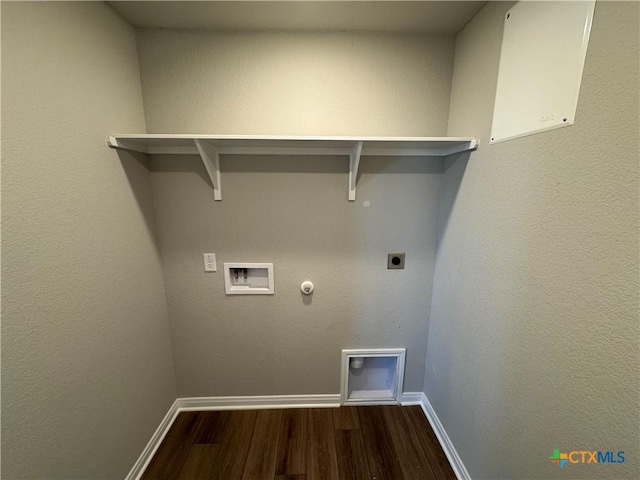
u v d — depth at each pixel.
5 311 0.75
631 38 0.59
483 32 1.15
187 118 1.42
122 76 1.24
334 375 1.76
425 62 1.41
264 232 1.57
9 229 0.76
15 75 0.78
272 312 1.67
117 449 1.19
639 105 0.57
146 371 1.42
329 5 1.16
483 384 1.15
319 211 1.56
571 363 0.74
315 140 1.22
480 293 1.17
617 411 0.63
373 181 1.53
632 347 0.60
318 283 1.64
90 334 1.04
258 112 1.43
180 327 1.66
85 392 1.02
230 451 1.47
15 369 0.77
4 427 0.75
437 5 1.15
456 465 1.36
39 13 0.85
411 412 1.75
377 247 1.61
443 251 1.52
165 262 1.58
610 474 0.65
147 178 1.45
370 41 1.39
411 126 1.47
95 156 1.08
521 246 0.93
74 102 0.97
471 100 1.24
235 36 1.36
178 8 1.18
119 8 1.17
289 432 1.59
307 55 1.39
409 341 1.74
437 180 1.54
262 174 1.51
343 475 1.35
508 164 0.99
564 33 0.75
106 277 1.13
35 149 0.83
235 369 1.73
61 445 0.92
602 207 0.65
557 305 0.79
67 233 0.94
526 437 0.91
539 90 0.84
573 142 0.72
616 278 0.62
